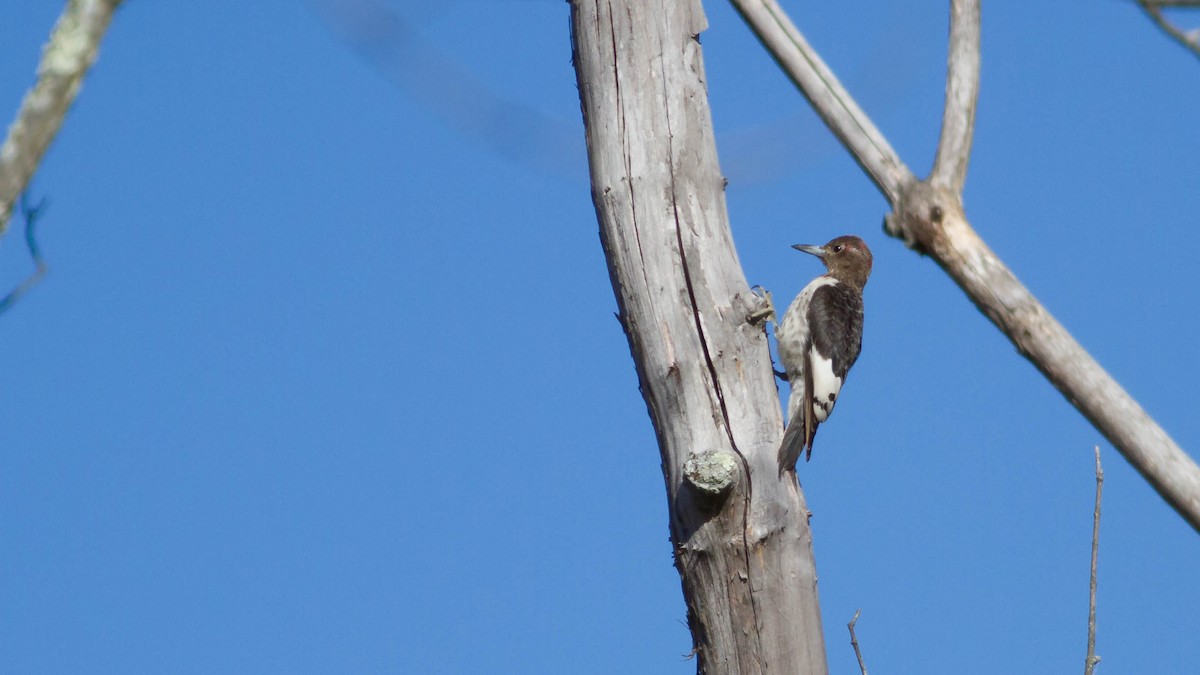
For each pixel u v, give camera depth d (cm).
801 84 617
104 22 470
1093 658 927
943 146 599
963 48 606
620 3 1169
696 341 1123
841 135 612
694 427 1112
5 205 452
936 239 588
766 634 1080
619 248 1146
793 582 1093
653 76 1160
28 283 539
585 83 1176
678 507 1110
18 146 456
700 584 1097
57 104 461
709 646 1097
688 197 1145
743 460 1095
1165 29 496
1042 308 575
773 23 623
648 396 1145
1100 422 565
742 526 1086
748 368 1128
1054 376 573
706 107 1167
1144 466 557
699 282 1130
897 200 596
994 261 583
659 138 1150
